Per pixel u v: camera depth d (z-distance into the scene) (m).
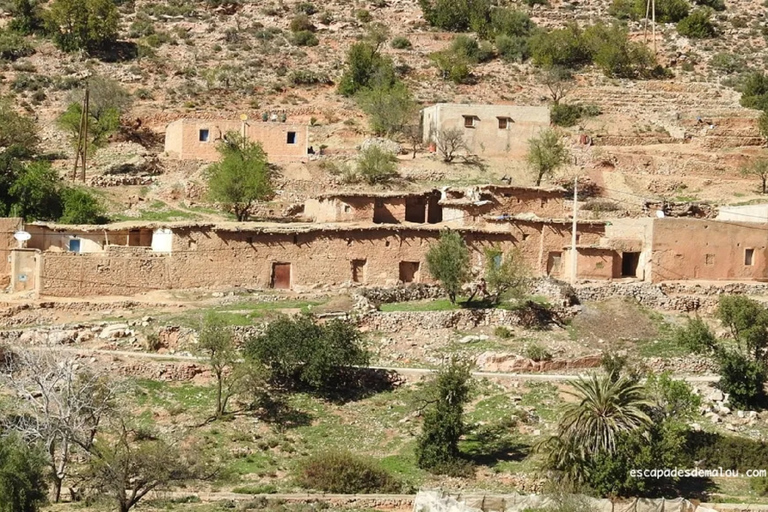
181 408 79.75
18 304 88.81
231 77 147.75
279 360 82.56
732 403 83.38
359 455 76.81
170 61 152.12
